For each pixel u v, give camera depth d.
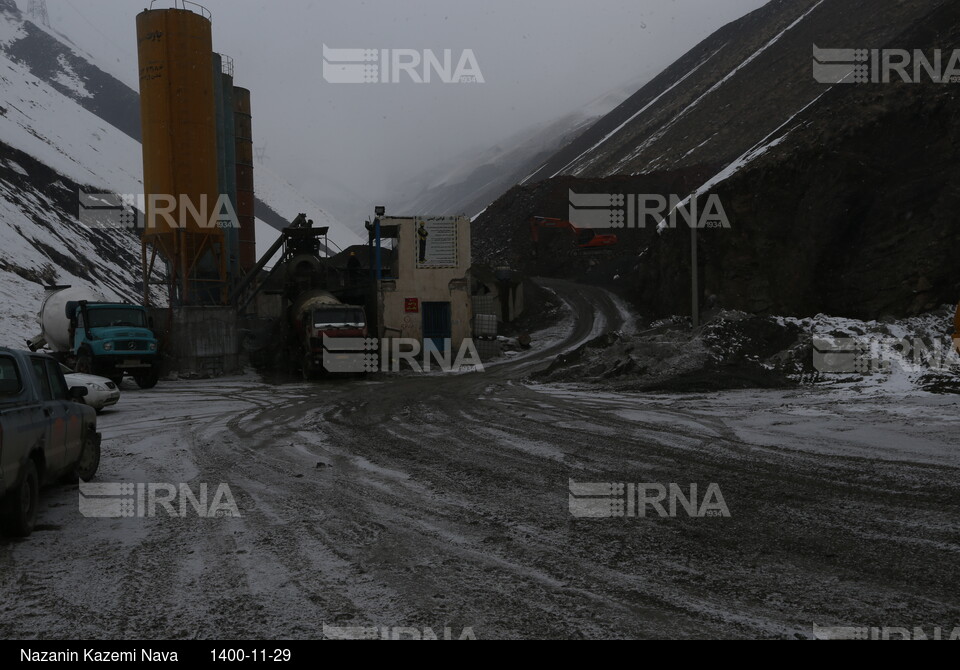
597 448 11.84
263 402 21.56
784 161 44.69
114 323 26.08
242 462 11.33
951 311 24.02
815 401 16.81
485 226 108.12
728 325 25.03
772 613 4.84
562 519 7.46
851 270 35.75
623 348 26.12
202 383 29.41
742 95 147.25
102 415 18.62
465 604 5.12
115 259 75.50
